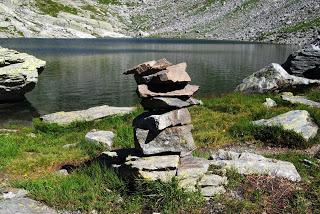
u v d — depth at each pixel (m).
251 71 74.81
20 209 12.30
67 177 15.30
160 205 12.70
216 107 31.86
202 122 26.73
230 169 14.58
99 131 24.91
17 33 177.00
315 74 42.78
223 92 51.06
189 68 78.81
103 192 13.66
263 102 32.81
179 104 14.57
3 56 42.62
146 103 14.80
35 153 21.55
